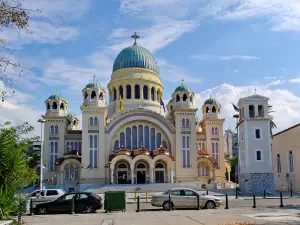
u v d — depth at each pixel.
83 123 83.50
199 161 87.69
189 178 83.44
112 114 94.06
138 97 93.88
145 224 24.75
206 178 88.25
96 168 81.69
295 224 23.41
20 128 22.78
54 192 40.62
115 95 96.19
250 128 66.88
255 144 66.38
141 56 97.44
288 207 36.69
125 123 86.19
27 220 28.06
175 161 84.19
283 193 65.44
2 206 17.88
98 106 84.19
